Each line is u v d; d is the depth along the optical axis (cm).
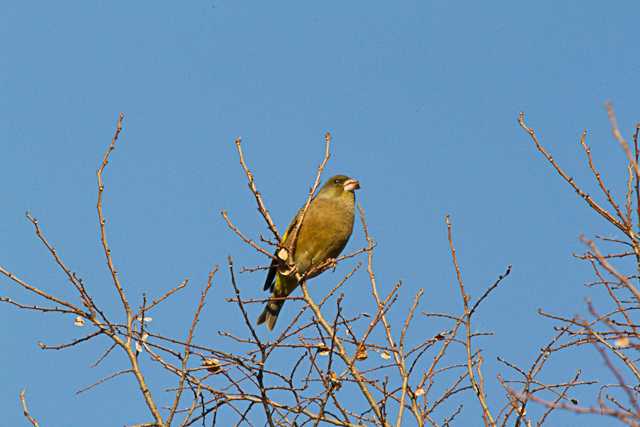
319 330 1112
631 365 1043
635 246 1085
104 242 1137
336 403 1113
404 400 1064
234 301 1117
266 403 1100
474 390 1095
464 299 1137
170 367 1107
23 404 1084
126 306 1128
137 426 1077
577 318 1077
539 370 1105
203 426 1128
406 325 1116
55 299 1120
